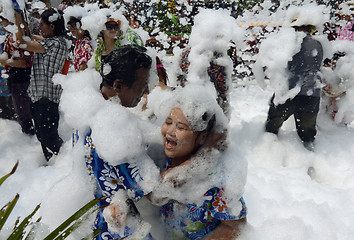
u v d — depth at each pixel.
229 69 2.53
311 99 2.98
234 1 5.48
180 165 1.34
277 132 3.38
